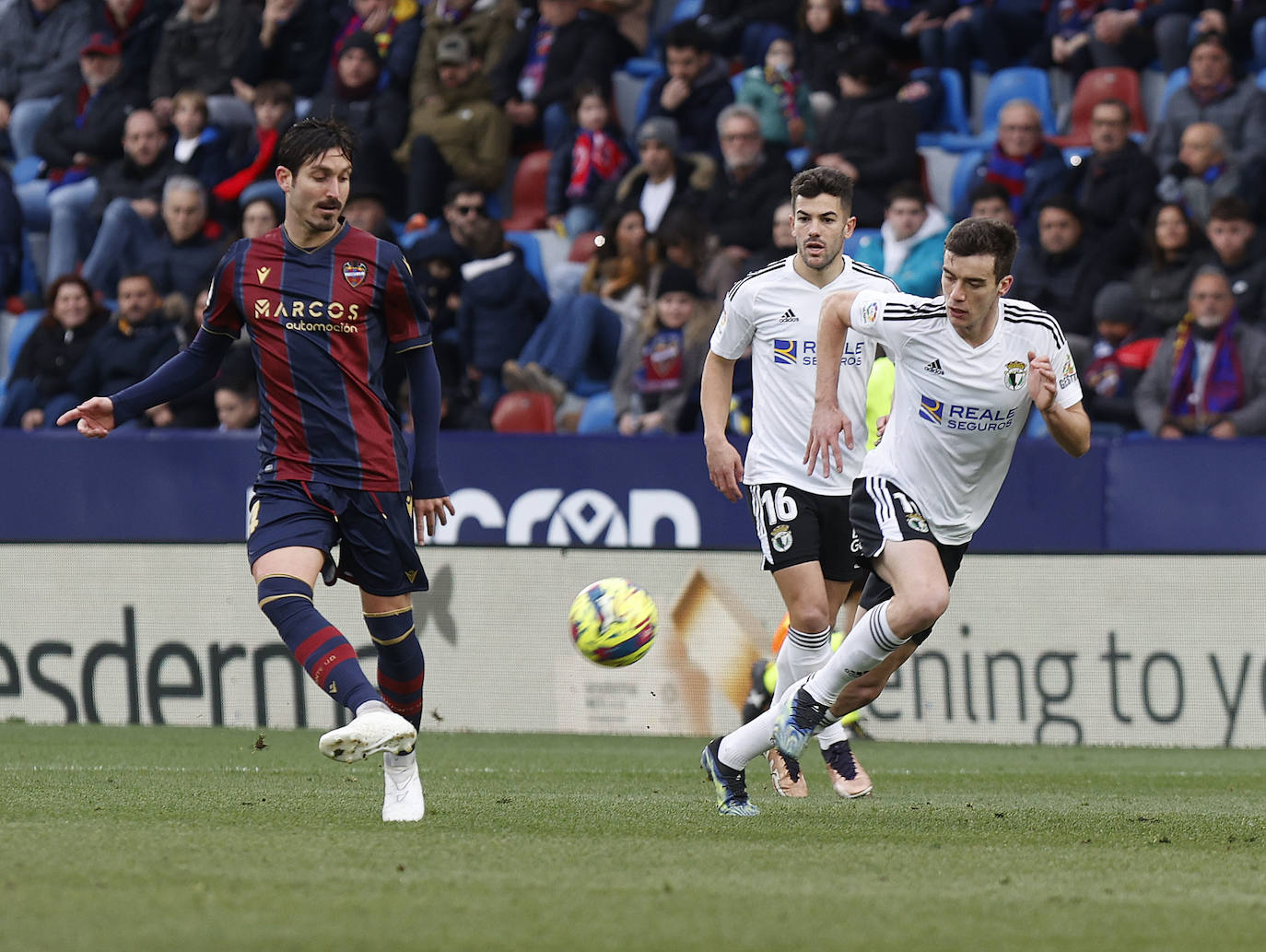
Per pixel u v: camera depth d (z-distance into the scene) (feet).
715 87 147.33
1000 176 140.15
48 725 105.19
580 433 119.55
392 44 156.15
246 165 150.71
